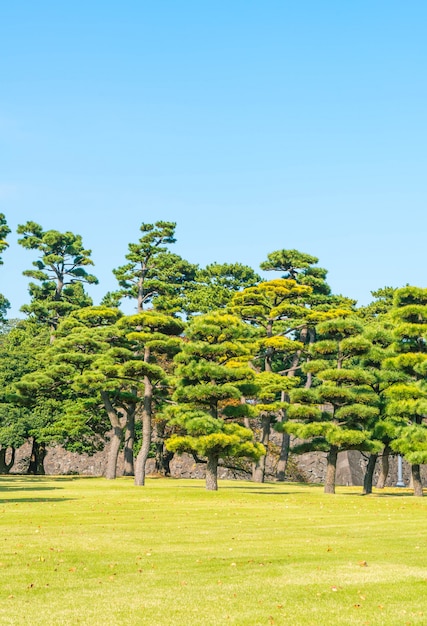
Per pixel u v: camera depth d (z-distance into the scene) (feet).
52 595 55.01
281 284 236.63
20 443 223.92
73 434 223.92
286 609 51.26
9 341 336.08
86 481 195.42
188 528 95.96
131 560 69.62
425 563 69.51
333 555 73.72
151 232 272.92
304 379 281.54
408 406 165.27
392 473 244.42
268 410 212.23
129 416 217.77
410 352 176.45
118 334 214.69
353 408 167.02
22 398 216.33
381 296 300.40
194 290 334.65
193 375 171.01
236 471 247.91
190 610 50.80
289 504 135.44
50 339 304.91
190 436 177.78
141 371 180.45
